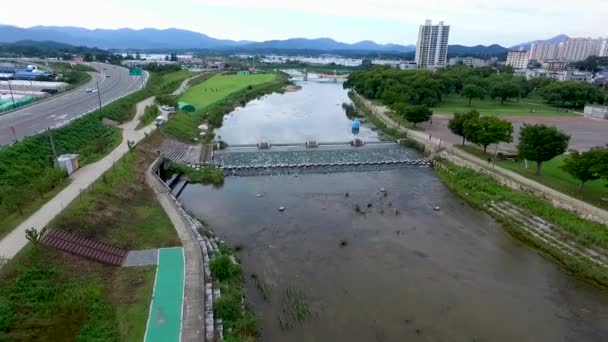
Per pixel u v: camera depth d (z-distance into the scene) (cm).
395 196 5288
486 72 15662
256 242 3916
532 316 2923
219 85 15775
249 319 2622
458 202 5125
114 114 7356
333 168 6438
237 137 8312
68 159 4481
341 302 3012
